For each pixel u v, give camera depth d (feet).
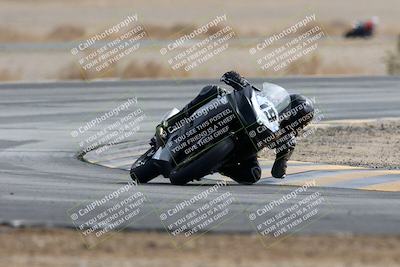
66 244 90.38
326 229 97.50
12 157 169.58
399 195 122.62
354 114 241.76
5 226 98.17
